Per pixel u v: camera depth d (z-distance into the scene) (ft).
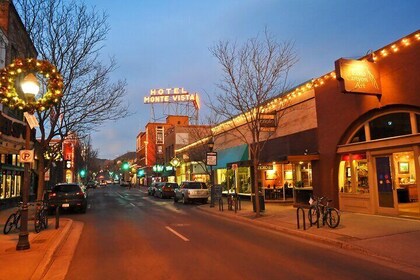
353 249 33.35
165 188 121.39
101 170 554.05
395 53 48.65
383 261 29.09
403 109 48.29
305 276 24.84
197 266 27.86
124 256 31.94
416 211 49.83
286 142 75.10
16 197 90.74
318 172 63.87
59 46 57.31
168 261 29.63
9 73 36.68
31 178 112.98
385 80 50.03
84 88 61.57
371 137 53.98
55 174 136.15
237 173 100.68
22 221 34.14
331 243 36.24
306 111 68.39
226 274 25.49
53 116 65.36
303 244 36.63
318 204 45.24
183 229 48.03
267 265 27.99
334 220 43.24
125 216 65.77
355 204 56.08
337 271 26.12
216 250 33.88
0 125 58.70
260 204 63.10
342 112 58.39
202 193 95.04
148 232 45.70
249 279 24.21
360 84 49.21
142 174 287.07
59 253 33.83
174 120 247.70
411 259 28.58
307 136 67.87
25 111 36.14
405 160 54.03
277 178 84.07
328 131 61.67
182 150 161.68
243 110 70.13
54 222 55.06
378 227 41.93
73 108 61.52
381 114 51.80
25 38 63.41
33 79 35.19
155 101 248.32
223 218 61.31
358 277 24.58
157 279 24.63
